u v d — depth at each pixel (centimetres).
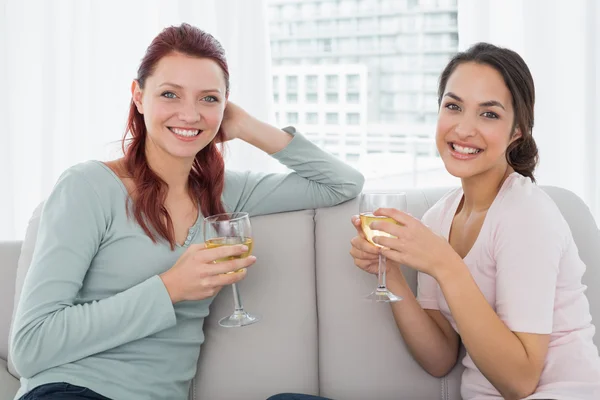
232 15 257
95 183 148
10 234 283
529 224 139
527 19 250
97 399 139
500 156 149
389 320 170
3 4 269
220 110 154
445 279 135
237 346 169
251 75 260
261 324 171
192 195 165
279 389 170
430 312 164
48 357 135
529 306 135
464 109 145
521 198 143
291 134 181
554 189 179
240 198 177
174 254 152
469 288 135
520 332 135
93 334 136
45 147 271
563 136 257
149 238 150
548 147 256
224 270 136
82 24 265
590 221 173
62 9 268
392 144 405
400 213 137
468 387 153
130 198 151
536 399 133
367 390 170
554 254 137
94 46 263
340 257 175
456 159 148
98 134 267
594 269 166
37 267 139
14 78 274
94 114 266
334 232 177
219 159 169
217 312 170
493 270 146
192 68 148
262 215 181
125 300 138
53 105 270
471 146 145
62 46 270
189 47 149
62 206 144
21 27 272
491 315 135
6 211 282
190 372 159
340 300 173
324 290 175
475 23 253
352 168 183
